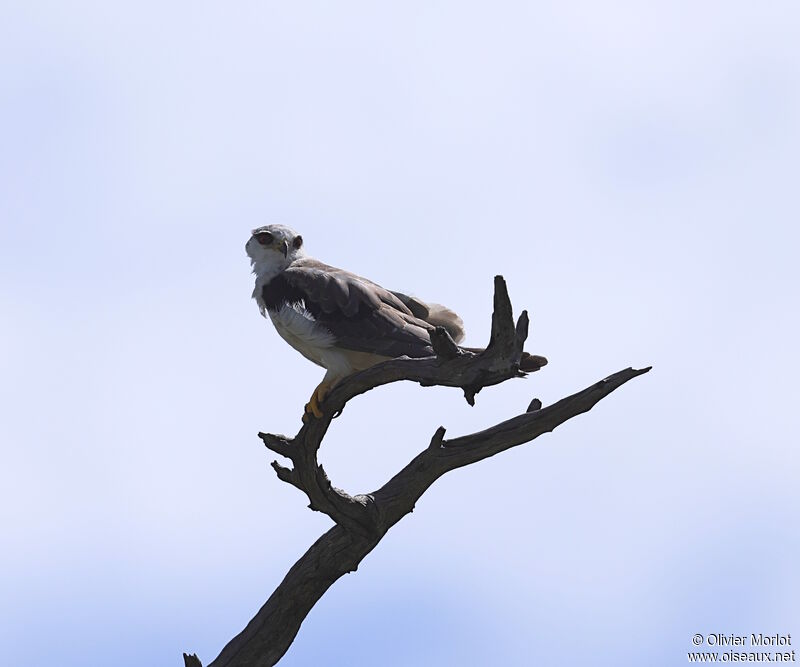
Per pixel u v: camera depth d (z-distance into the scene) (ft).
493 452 46.21
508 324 38.58
